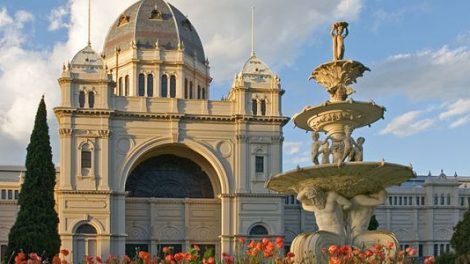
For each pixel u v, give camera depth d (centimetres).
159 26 9294
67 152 7569
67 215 7450
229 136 8019
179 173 8500
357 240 2125
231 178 7956
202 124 7975
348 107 2259
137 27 9244
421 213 10381
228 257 1636
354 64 2325
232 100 8112
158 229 8169
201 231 8256
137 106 7862
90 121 7675
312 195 2141
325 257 2025
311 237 2050
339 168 2064
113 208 7644
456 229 5828
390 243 1991
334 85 2355
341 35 2373
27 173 6600
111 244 7531
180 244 8206
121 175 7719
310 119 2408
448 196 10450
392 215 10256
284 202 8688
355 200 2178
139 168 8394
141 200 8175
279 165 8025
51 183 6650
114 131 7769
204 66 9562
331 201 2145
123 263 1747
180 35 9312
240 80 8100
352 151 2225
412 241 10262
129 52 9000
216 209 8325
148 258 1639
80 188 7525
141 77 8938
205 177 8531
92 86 7731
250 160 7988
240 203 7862
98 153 7650
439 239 10294
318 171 2100
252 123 8038
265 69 8244
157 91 8894
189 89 9225
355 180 2116
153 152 8244
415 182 11706
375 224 6444
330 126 2342
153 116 7844
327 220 2144
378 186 2183
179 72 9012
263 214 7900
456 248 5716
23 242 6328
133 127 7831
